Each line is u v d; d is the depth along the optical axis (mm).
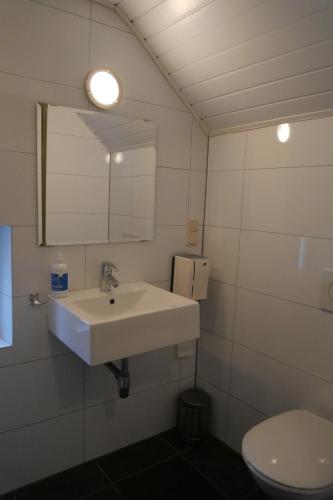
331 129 1531
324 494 1250
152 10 1593
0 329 1775
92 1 1622
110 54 1702
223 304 2076
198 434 2082
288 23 1337
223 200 2037
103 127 1729
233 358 2035
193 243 2133
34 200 1597
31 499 1678
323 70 1418
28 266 1619
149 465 1915
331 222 1555
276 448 1402
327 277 1570
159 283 2047
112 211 1817
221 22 1471
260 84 1635
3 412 1648
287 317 1753
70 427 1841
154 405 2125
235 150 1947
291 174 1691
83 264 1772
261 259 1853
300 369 1715
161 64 1847
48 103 1572
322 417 1630
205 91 1848
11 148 1515
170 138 1958
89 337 1354
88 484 1774
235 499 1719
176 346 2145
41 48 1528
